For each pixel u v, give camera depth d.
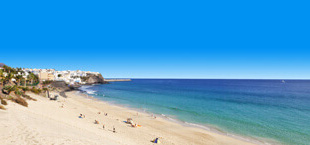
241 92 102.38
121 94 90.19
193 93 95.69
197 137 26.03
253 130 29.88
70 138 13.48
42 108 32.12
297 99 70.50
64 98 62.41
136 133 25.42
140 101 64.56
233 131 29.36
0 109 19.12
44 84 105.31
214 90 117.62
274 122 34.94
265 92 103.00
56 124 18.97
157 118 38.34
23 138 11.22
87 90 116.75
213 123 34.47
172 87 151.25
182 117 39.53
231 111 46.03
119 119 35.22
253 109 48.81
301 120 36.47
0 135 10.96
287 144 23.66
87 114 36.53
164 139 23.84
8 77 59.94
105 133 21.61
